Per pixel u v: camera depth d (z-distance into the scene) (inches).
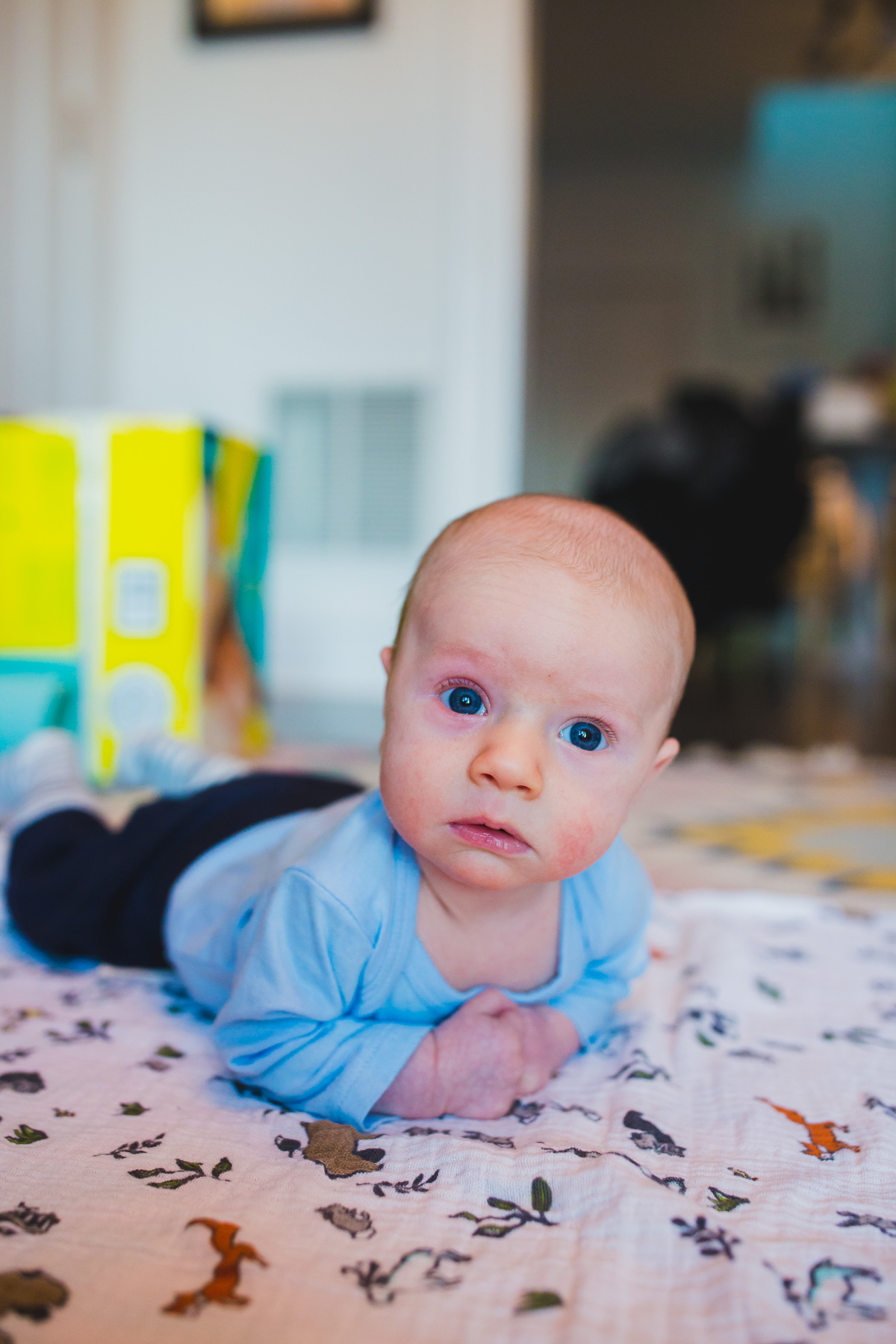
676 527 160.1
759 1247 19.1
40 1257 18.1
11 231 115.6
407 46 112.7
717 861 53.7
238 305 117.9
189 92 116.4
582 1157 22.1
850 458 195.5
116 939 32.8
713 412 163.5
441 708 21.6
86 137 115.1
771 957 36.9
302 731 88.4
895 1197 21.4
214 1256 18.3
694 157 254.5
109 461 65.4
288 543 119.3
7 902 36.4
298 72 114.7
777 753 94.3
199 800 34.2
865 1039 29.9
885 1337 16.7
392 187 114.3
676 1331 16.7
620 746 22.0
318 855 24.0
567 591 21.3
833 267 252.4
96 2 113.3
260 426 118.9
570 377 264.4
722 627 168.2
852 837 60.2
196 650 66.9
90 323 116.8
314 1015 23.8
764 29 200.8
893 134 247.1
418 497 116.9
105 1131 23.0
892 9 193.0
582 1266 18.2
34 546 64.7
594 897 26.8
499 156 112.2
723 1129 24.2
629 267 259.6
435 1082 24.0
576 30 200.8
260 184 116.4
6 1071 26.2
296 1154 22.3
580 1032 27.3
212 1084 25.9
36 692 64.5
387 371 116.0
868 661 212.7
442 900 24.6
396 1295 17.4
